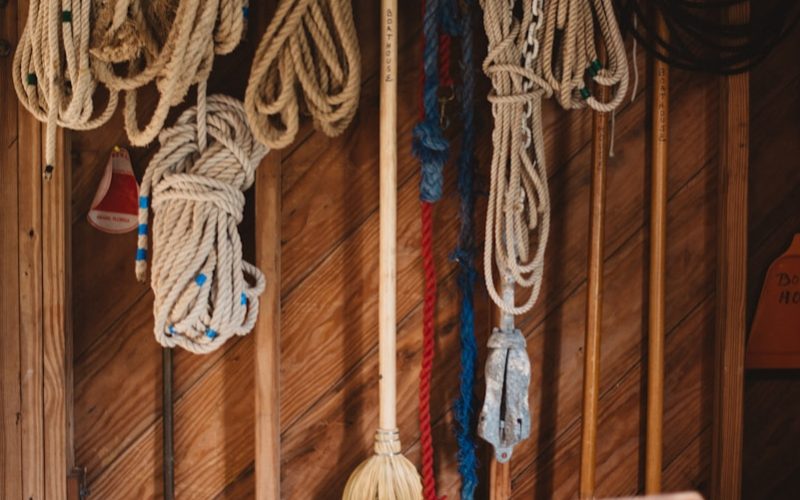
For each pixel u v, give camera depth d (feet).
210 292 4.69
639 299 5.61
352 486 5.02
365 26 5.27
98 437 5.36
